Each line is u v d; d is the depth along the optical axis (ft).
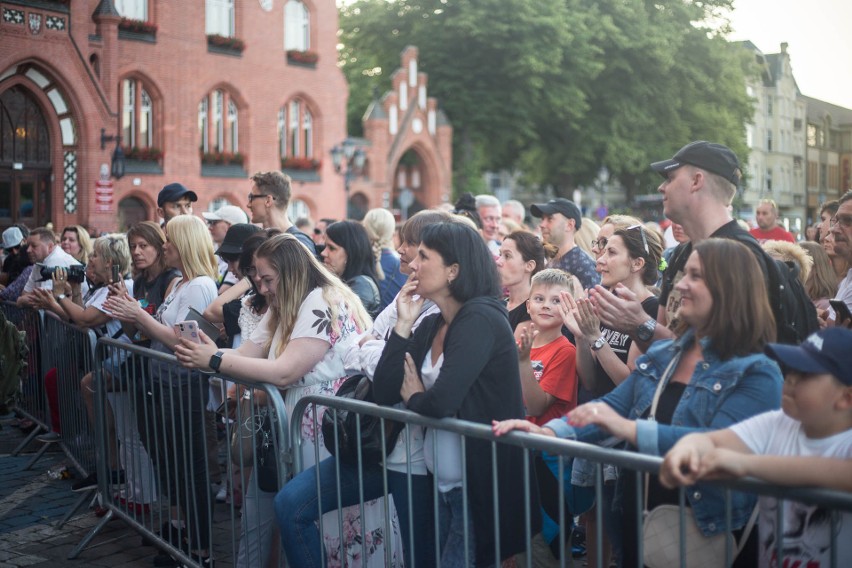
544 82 129.39
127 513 18.69
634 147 134.00
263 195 22.29
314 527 13.16
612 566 15.98
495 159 143.95
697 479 8.33
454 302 11.70
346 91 123.13
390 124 140.05
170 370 16.16
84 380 20.71
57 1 85.20
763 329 9.73
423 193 154.30
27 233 37.76
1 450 26.84
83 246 33.27
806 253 20.34
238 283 18.97
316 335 14.14
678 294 12.76
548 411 15.01
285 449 13.78
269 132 112.57
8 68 82.28
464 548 11.39
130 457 18.75
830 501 7.66
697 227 12.59
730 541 8.63
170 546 16.84
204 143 106.63
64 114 87.45
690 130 139.23
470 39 134.51
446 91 139.03
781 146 234.79
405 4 146.41
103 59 91.86
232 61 107.04
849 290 17.79
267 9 110.93
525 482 10.41
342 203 123.95
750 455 8.06
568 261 22.40
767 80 235.81
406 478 12.55
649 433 9.37
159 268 20.34
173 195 25.40
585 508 14.05
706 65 139.54
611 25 127.95
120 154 90.63
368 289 19.40
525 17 125.90
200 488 16.46
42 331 25.62
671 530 9.54
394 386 11.77
